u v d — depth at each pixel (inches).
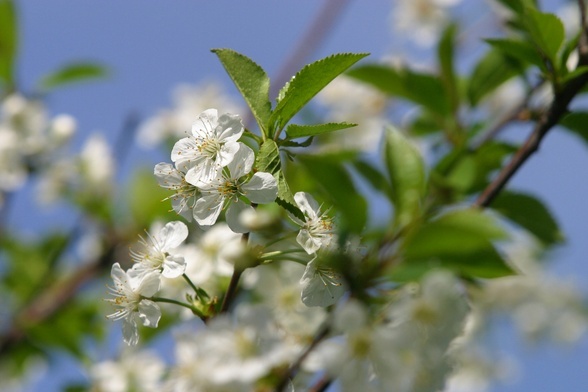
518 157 34.7
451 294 31.3
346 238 32.2
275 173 30.6
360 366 30.8
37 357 47.3
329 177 34.7
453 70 40.1
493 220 32.8
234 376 31.2
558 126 37.4
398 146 34.6
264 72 31.5
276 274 33.2
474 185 36.6
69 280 47.3
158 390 35.4
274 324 31.5
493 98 46.2
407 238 33.0
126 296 31.4
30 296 47.0
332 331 31.4
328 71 31.2
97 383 37.6
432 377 30.9
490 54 39.7
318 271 31.2
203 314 31.5
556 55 34.5
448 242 32.9
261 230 31.7
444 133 39.9
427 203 34.2
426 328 31.2
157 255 31.5
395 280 32.7
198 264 33.4
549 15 34.1
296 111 31.2
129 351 37.4
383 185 35.9
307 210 31.2
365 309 31.5
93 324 42.0
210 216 30.7
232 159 30.7
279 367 31.7
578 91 34.4
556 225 36.2
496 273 33.0
